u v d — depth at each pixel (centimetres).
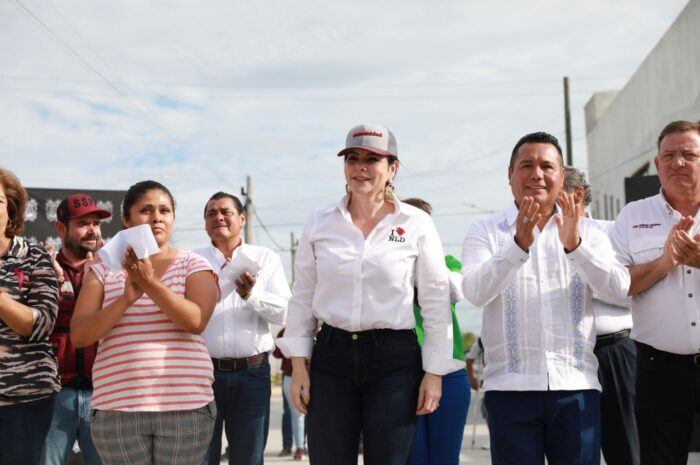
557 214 411
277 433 1310
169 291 388
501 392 410
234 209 621
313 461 394
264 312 567
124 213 430
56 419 507
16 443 431
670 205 462
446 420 480
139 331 396
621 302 417
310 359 412
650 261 452
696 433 849
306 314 414
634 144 1862
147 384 390
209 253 622
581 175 528
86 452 517
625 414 504
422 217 407
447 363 396
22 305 432
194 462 402
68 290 523
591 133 2503
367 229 405
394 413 386
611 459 509
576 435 401
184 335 403
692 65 1355
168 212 429
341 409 390
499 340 413
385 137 403
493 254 429
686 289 438
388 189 415
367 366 388
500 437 409
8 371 431
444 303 403
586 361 408
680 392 441
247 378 571
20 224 455
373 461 388
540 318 407
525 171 417
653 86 1650
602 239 421
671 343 438
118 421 389
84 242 539
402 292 395
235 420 571
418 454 480
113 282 409
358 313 390
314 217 417
